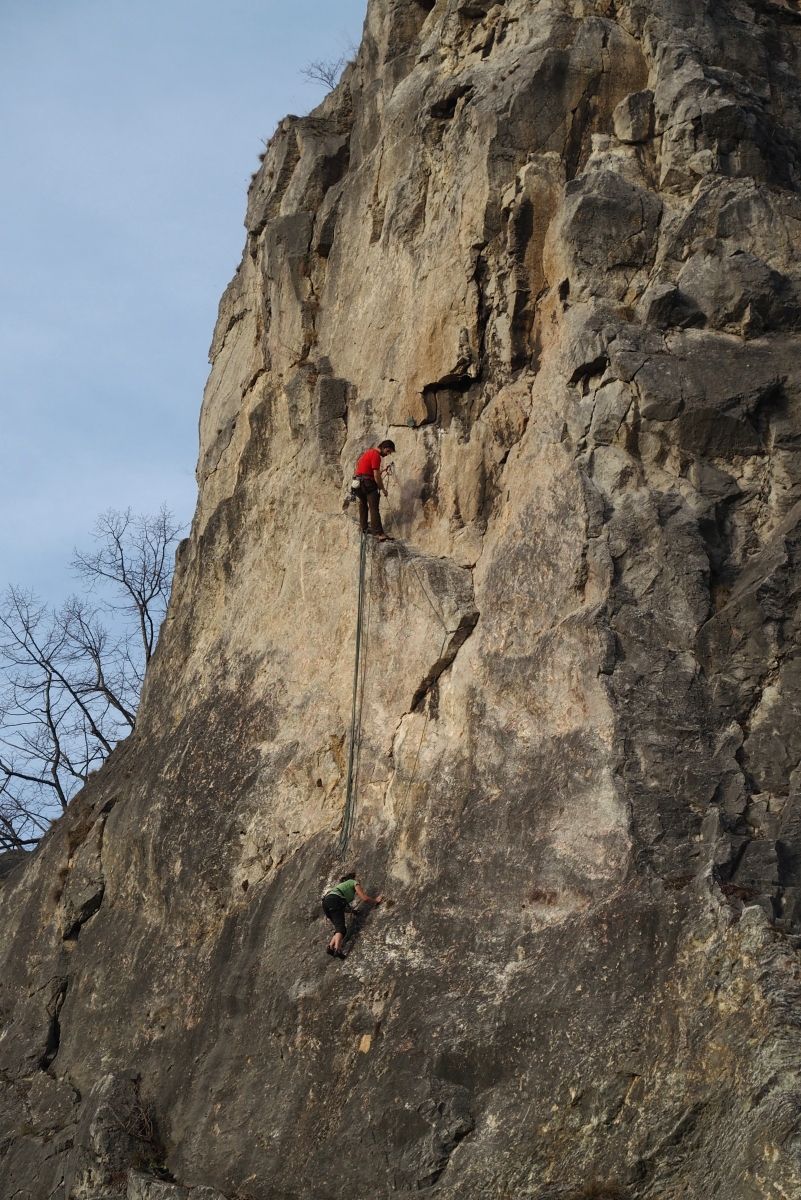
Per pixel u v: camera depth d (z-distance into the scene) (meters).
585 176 17.66
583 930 12.80
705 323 16.67
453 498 17.77
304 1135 13.66
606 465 15.88
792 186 18.00
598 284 17.08
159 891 19.14
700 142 17.69
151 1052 17.02
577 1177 11.34
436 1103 12.58
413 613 17.12
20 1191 16.97
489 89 19.20
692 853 13.00
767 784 13.77
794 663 14.41
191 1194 13.95
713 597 15.03
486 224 18.16
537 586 15.64
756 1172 10.25
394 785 16.30
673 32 18.86
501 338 17.84
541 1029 12.38
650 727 13.89
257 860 17.67
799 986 11.14
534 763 14.55
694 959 11.88
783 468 15.90
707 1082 11.16
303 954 15.43
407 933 14.52
